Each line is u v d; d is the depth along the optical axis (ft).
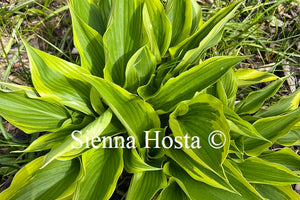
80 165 1.64
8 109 1.60
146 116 1.61
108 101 1.40
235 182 1.61
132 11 1.67
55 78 1.68
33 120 1.67
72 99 1.73
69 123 1.73
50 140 1.61
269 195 1.79
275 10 3.01
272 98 2.57
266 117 1.95
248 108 1.98
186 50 1.83
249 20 2.78
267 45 2.86
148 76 1.81
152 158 1.73
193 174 1.55
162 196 1.60
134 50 1.75
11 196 1.51
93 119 1.78
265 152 1.95
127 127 1.45
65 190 1.54
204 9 2.84
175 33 1.99
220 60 1.58
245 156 1.87
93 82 1.40
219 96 1.74
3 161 2.06
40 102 1.69
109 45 1.69
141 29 1.71
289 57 2.81
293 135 1.91
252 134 1.54
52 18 2.74
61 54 2.54
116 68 1.77
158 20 1.77
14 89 1.68
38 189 1.55
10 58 2.50
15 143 2.03
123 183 2.03
